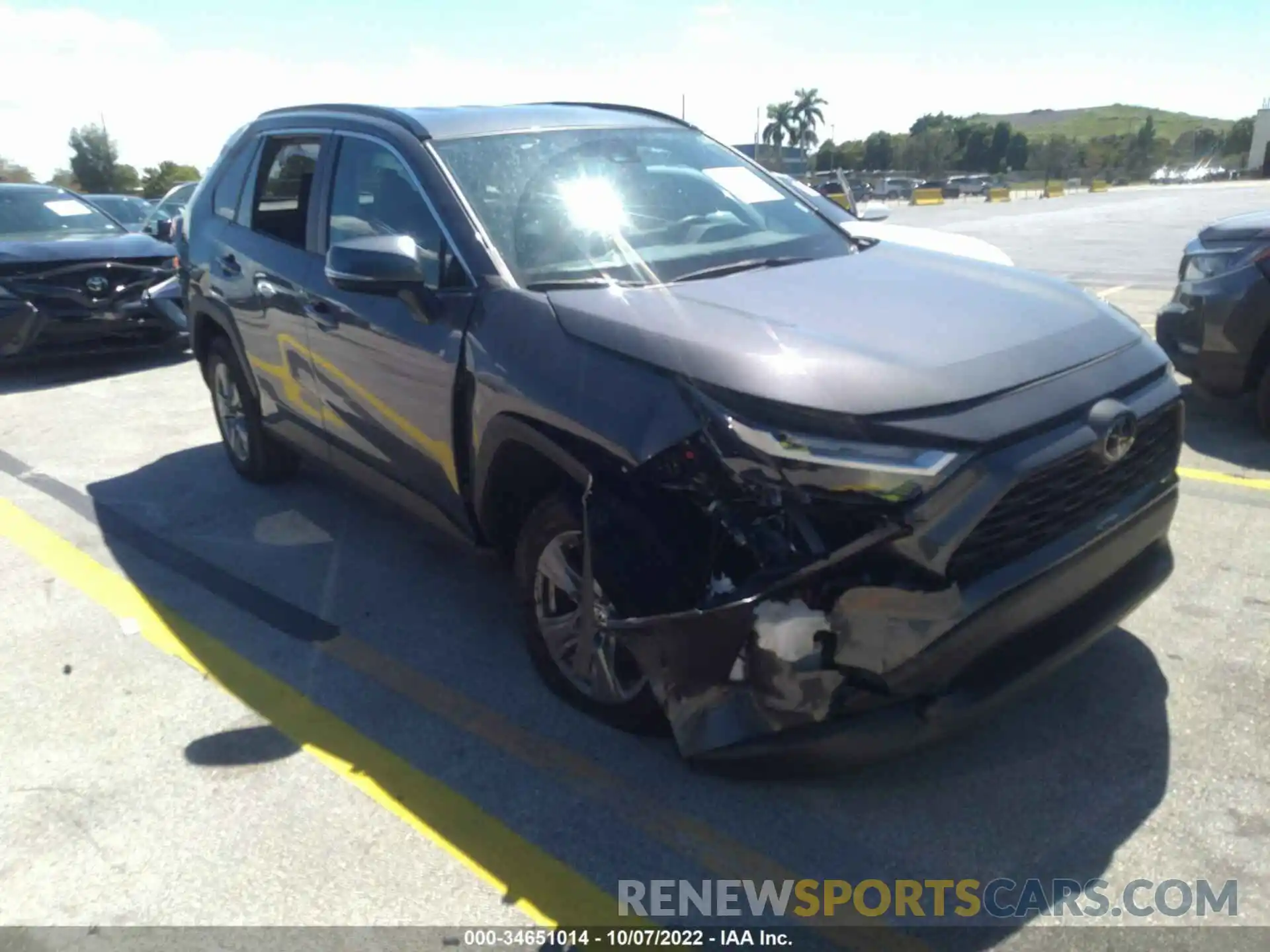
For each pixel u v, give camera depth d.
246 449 5.68
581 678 3.34
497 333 3.32
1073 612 2.97
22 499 5.71
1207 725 3.23
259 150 5.09
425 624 4.16
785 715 2.62
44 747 3.39
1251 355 5.81
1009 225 24.34
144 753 3.34
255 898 2.70
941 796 2.97
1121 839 2.77
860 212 6.72
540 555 3.38
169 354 9.67
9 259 8.32
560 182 3.89
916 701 2.68
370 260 3.40
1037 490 2.70
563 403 3.01
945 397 2.66
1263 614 3.90
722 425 2.64
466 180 3.78
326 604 4.36
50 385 8.49
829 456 2.54
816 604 2.56
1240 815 2.84
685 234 3.87
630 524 2.79
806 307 3.17
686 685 2.74
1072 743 3.17
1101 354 3.08
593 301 3.21
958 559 2.59
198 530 5.18
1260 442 6.00
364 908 2.65
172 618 4.27
